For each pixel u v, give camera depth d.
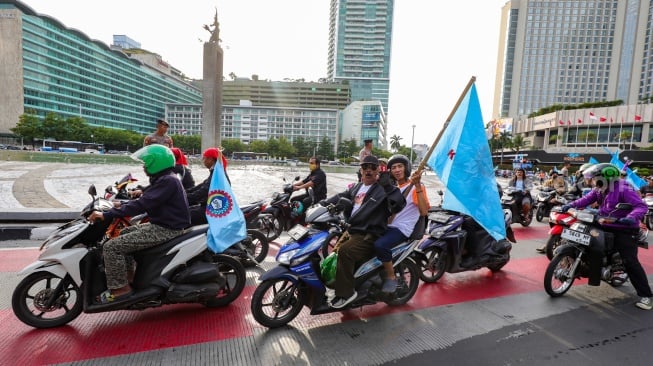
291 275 3.48
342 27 162.12
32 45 93.81
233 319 3.71
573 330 3.68
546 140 90.25
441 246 4.97
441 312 4.06
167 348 3.11
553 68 117.50
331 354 3.10
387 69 162.75
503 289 4.86
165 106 141.25
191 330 3.45
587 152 70.81
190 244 3.65
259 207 6.29
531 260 6.33
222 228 3.91
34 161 30.17
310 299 3.65
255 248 5.74
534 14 117.31
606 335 3.59
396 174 4.06
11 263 5.07
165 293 3.54
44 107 98.62
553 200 10.10
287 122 144.75
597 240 4.39
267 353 3.09
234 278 4.33
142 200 3.37
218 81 25.36
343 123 144.75
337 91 159.88
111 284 3.30
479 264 5.19
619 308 4.29
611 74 112.94
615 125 75.88
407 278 4.60
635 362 3.11
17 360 2.85
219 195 4.00
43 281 4.42
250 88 164.88
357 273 3.69
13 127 88.06
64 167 23.16
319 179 7.62
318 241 3.62
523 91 119.88
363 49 162.38
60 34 102.00
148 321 3.61
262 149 113.69
